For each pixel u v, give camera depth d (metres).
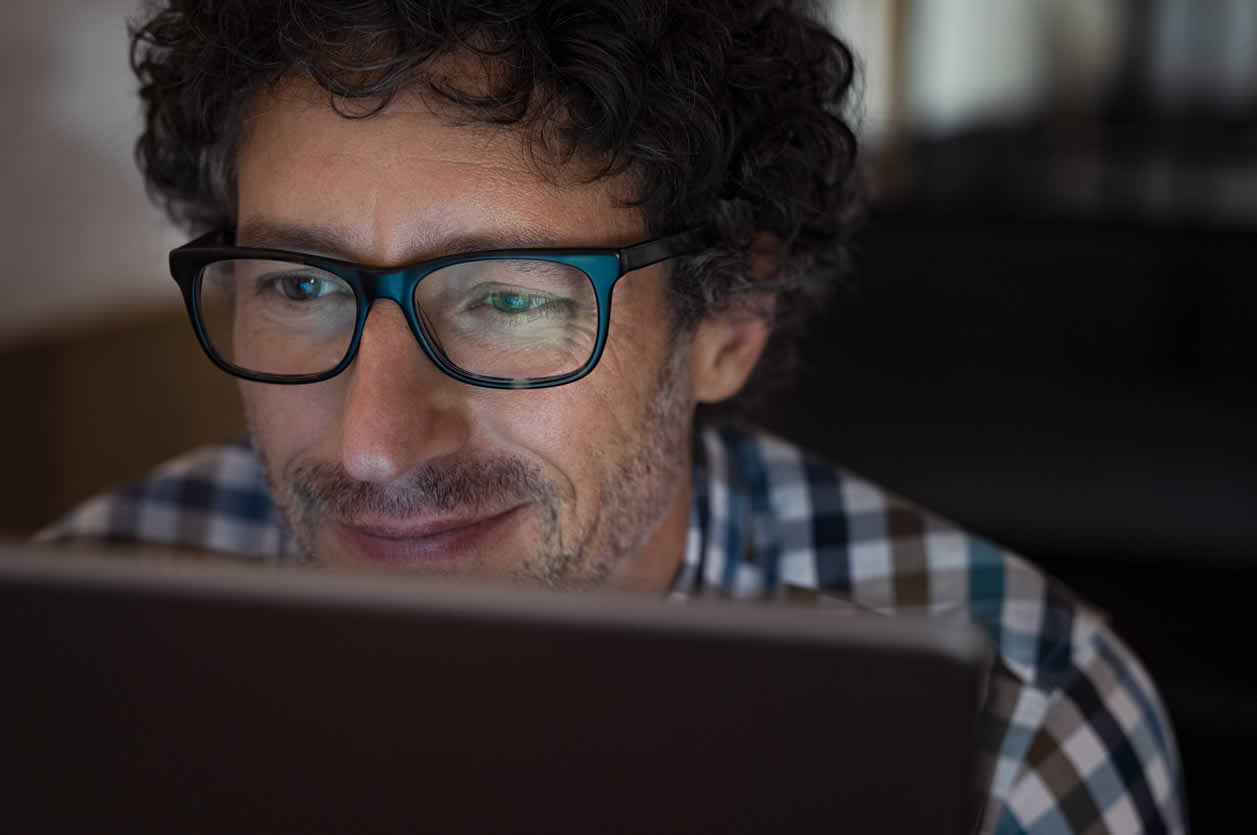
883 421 2.26
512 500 0.88
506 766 0.47
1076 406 2.23
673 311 0.93
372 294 0.82
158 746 0.48
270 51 0.84
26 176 2.02
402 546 0.88
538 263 0.84
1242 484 2.13
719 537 1.15
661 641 0.45
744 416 1.29
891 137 4.04
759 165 0.99
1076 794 1.04
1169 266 2.25
